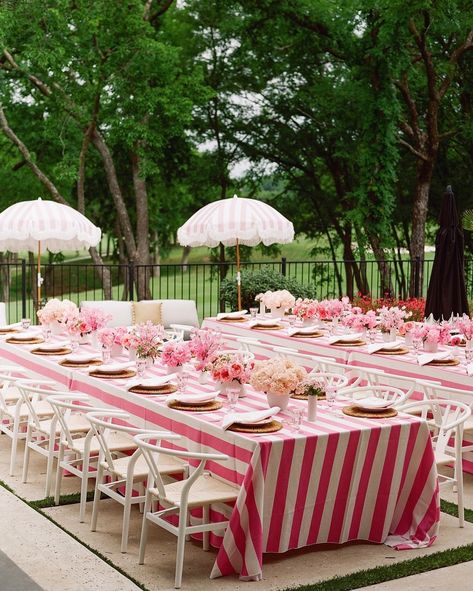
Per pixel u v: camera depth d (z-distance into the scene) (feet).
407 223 91.66
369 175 71.51
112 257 107.65
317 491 19.03
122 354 28.58
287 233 43.34
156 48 68.80
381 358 30.19
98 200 102.17
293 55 82.12
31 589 17.03
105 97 72.08
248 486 17.83
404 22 65.98
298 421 18.76
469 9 70.54
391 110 69.72
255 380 20.52
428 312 37.50
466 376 26.96
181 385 21.95
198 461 19.77
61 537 20.01
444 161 87.81
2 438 30.09
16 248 43.45
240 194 95.09
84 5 67.77
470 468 25.90
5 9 65.21
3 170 92.02
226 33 84.84
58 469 22.71
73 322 28.76
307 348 33.78
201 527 17.84
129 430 19.22
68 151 81.82
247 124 88.89
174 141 88.69
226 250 92.89
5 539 19.81
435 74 75.36
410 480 20.21
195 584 17.72
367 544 20.08
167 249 122.83
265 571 18.40
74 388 25.82
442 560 19.08
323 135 87.10
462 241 37.42
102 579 17.60
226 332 38.93
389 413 20.53
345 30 71.61
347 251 92.53
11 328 34.63
